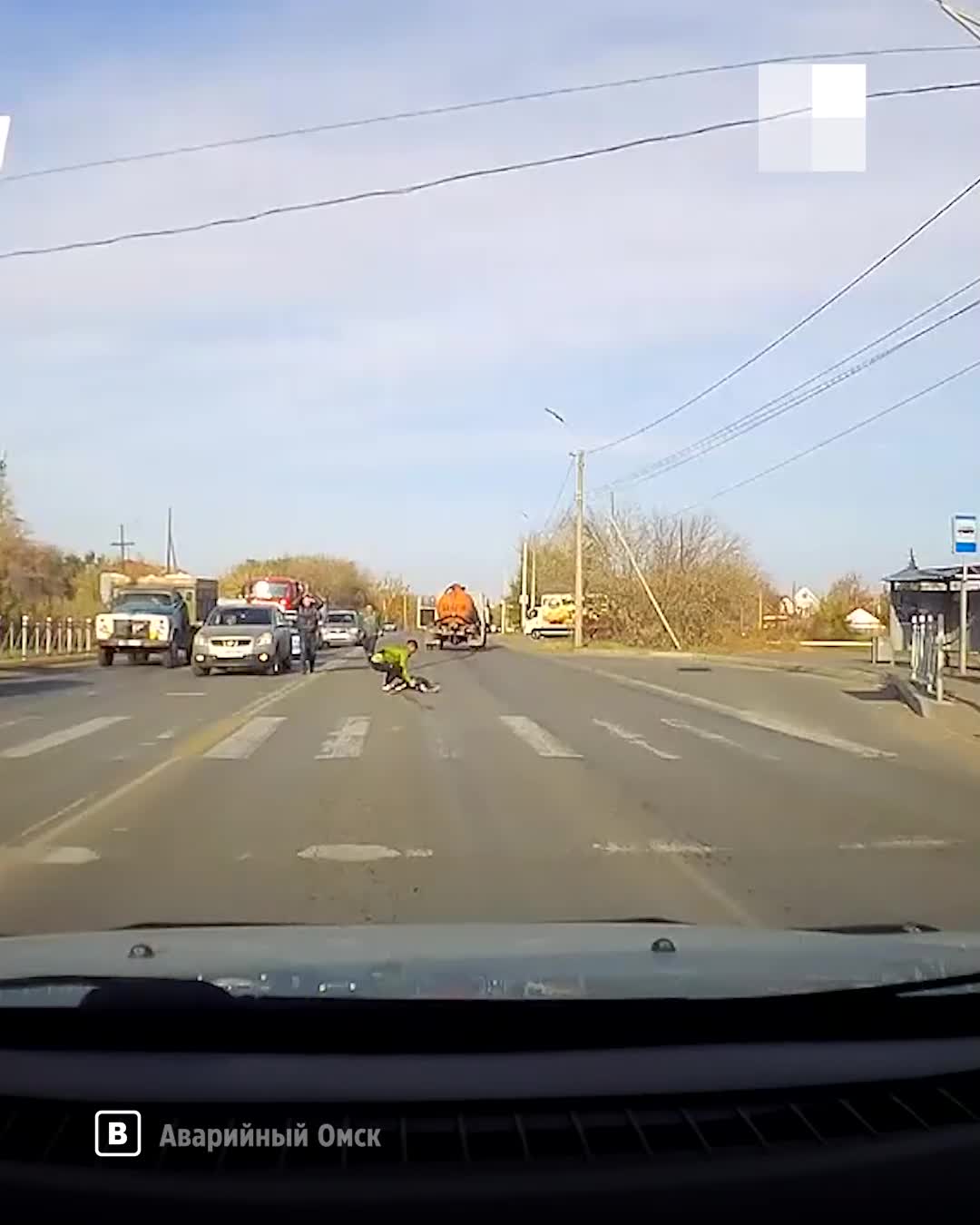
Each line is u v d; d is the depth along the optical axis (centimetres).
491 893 855
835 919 788
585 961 467
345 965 459
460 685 3095
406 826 1116
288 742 1777
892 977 434
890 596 4381
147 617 4141
